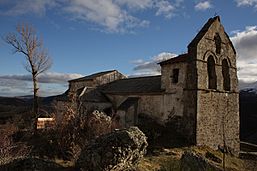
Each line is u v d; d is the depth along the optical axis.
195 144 24.77
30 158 15.76
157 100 28.80
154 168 17.33
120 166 15.33
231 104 28.77
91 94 35.16
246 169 22.23
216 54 27.81
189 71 26.06
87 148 16.02
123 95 33.00
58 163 17.08
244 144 33.34
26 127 28.53
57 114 27.97
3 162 15.30
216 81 27.45
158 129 26.72
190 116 25.45
